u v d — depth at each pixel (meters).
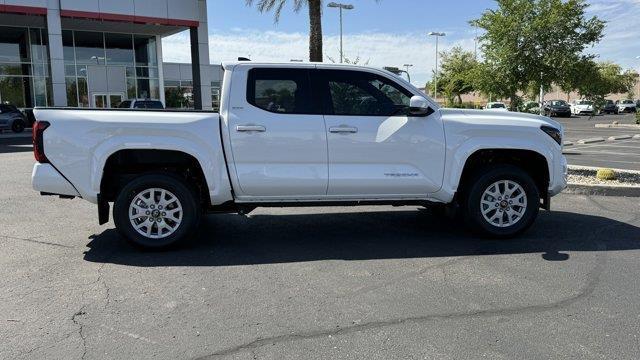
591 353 3.52
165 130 5.59
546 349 3.57
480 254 5.69
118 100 35.19
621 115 56.81
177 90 46.28
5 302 4.36
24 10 25.86
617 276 4.96
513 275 5.01
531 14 11.94
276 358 3.47
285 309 4.23
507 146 6.05
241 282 4.85
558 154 6.23
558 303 4.33
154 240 5.73
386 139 5.86
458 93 33.56
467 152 6.02
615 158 14.54
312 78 5.88
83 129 5.52
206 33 30.66
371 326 3.93
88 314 4.14
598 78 12.23
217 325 3.95
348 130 5.79
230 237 6.44
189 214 5.76
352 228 6.89
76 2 27.02
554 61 11.75
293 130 5.73
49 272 5.11
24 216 7.53
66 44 33.09
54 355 3.50
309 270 5.19
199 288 4.70
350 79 5.93
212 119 5.70
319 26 17.83
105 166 5.64
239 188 5.76
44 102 33.41
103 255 5.67
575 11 11.49
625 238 6.30
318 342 3.68
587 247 5.93
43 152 5.51
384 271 5.14
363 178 5.88
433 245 6.06
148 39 35.94
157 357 3.48
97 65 34.16
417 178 5.98
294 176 5.77
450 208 6.43
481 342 3.67
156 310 4.21
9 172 12.17
